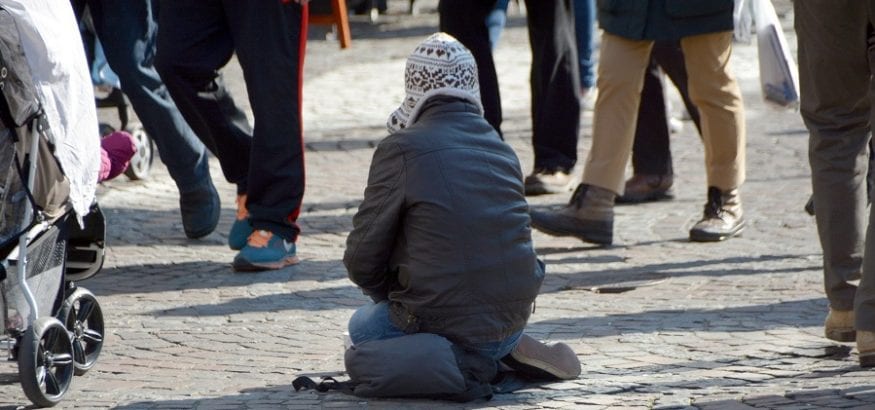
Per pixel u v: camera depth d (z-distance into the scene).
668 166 34.22
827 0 18.03
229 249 29.31
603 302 24.44
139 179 36.50
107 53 28.09
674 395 17.75
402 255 18.44
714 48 28.80
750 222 31.59
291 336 22.34
